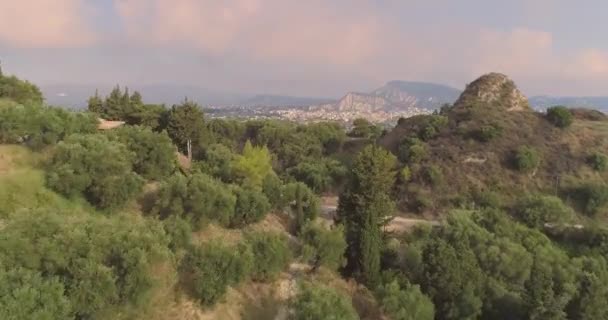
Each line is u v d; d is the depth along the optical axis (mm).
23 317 14977
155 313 20172
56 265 17812
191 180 30516
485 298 29453
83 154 28203
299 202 36562
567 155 62594
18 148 30828
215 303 22391
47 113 32656
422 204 54594
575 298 29531
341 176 61062
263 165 38844
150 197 31359
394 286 27125
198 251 22344
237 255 22969
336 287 28047
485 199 54031
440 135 68562
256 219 32625
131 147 34375
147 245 20156
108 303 17812
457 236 35875
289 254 28031
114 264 18875
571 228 46688
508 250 34375
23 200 25234
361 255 30484
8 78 45375
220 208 30219
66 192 27281
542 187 58062
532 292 29438
